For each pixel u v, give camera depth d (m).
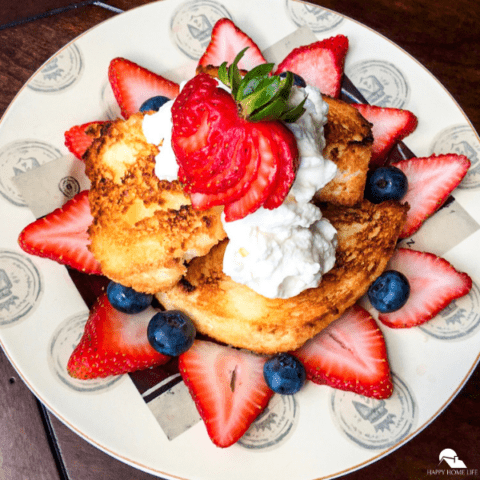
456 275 0.31
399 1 0.37
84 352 0.29
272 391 0.30
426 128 0.33
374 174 0.32
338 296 0.31
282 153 0.24
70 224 0.31
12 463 0.31
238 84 0.24
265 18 0.34
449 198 0.32
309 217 0.27
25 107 0.32
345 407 0.30
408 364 0.30
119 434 0.29
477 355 0.30
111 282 0.30
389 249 0.31
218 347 0.31
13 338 0.29
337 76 0.34
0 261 0.30
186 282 0.31
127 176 0.30
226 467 0.29
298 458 0.29
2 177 0.31
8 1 0.36
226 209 0.25
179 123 0.25
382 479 0.31
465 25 0.37
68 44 0.33
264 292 0.28
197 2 0.34
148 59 0.34
